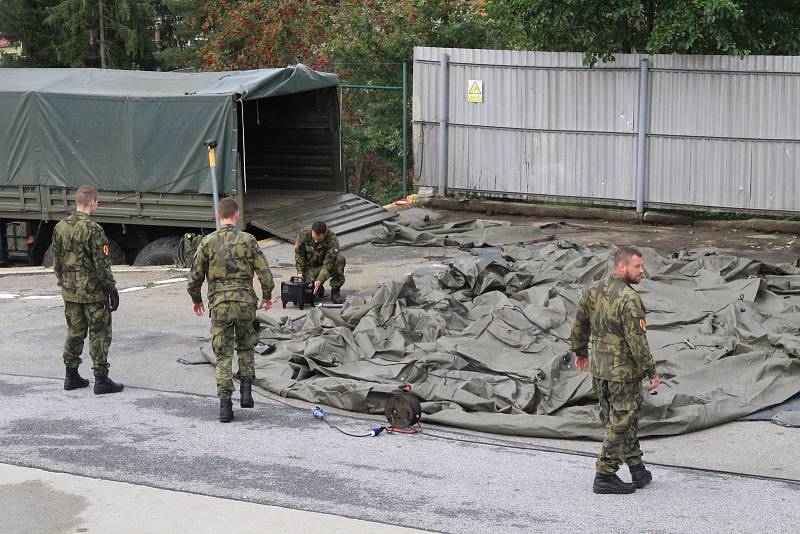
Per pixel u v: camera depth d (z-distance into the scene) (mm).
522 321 10633
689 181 18812
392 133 23141
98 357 9195
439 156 21094
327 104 19875
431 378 9312
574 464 7402
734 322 10594
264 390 9453
